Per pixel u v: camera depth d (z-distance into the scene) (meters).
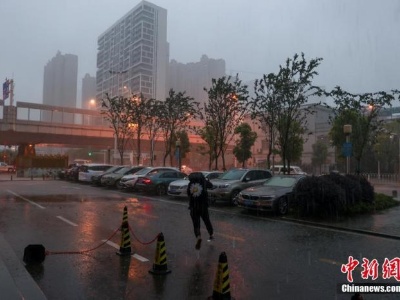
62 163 53.59
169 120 33.25
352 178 15.38
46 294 5.85
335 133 29.05
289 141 22.22
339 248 9.04
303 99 19.45
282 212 14.19
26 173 46.53
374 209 15.02
